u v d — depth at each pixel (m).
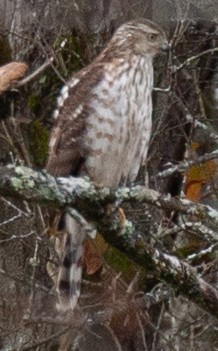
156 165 15.45
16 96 9.84
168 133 15.64
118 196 9.14
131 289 13.63
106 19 15.52
